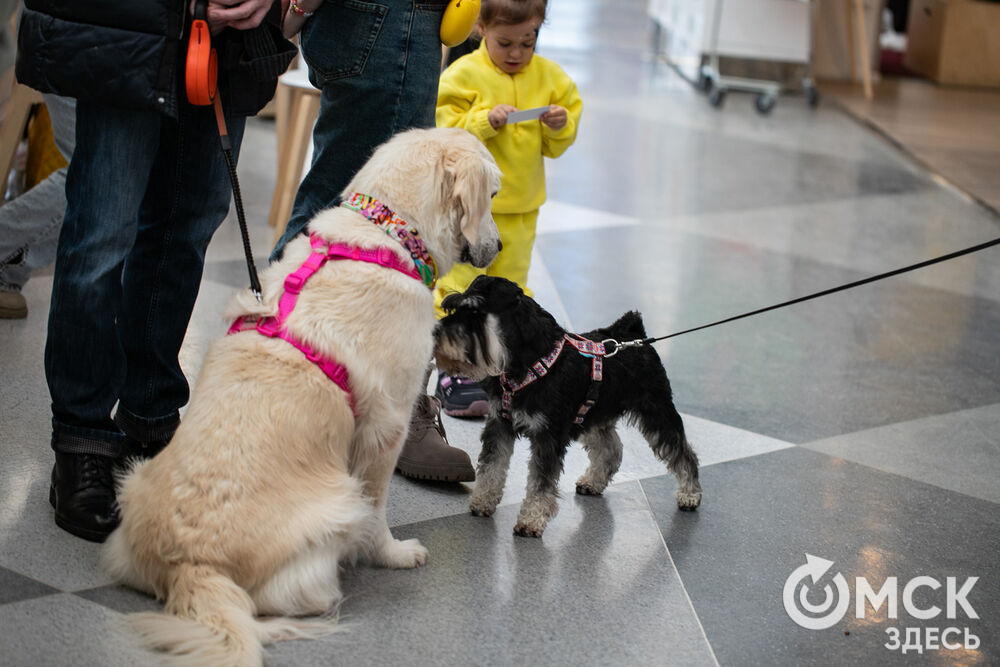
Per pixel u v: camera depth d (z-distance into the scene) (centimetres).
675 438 298
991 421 399
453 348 264
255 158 667
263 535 218
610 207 657
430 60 295
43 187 372
